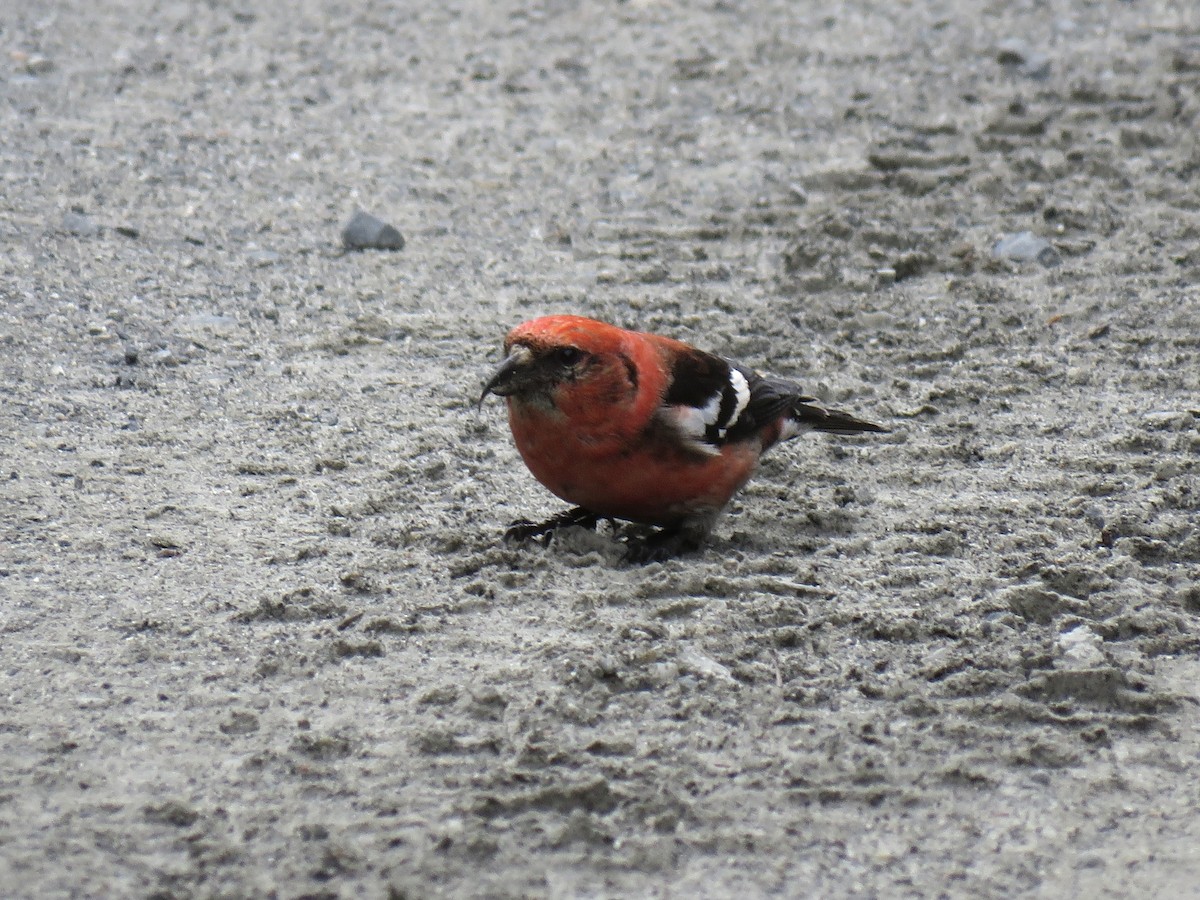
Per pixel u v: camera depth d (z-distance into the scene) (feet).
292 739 25.91
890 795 24.90
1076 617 30.37
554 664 28.48
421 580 31.96
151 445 38.88
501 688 27.68
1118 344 46.80
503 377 30.73
